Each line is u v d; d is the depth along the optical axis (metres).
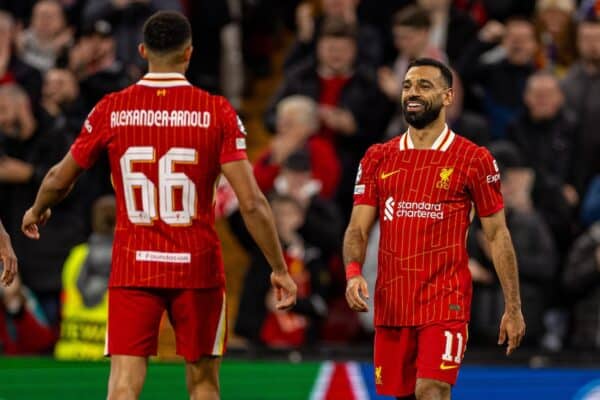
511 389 37.22
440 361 26.72
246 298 40.53
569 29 50.12
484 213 27.28
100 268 37.97
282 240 40.31
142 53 26.98
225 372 37.12
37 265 41.56
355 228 27.62
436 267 27.08
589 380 37.25
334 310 40.88
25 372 37.03
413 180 27.23
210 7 49.78
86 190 42.56
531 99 43.84
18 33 50.28
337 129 44.47
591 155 44.34
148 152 26.41
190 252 26.52
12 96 42.19
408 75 27.45
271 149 42.50
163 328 35.50
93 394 37.12
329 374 37.31
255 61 54.50
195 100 26.47
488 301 39.41
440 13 47.91
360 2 51.16
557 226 41.91
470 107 46.88
